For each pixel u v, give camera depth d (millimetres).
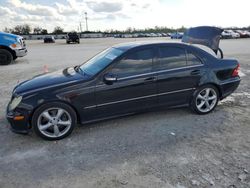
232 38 44719
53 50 22312
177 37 45969
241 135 3922
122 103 4145
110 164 3186
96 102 3977
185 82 4488
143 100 4277
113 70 4031
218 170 3000
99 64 4293
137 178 2887
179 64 4449
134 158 3309
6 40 11836
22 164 3234
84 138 3924
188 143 3688
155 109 4473
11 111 3783
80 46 28781
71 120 3914
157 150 3502
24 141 3865
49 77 4273
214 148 3527
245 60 11680
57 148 3639
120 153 3447
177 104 4598
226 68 4793
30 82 4176
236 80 4953
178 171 2998
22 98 3721
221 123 4387
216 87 4793
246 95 5977
